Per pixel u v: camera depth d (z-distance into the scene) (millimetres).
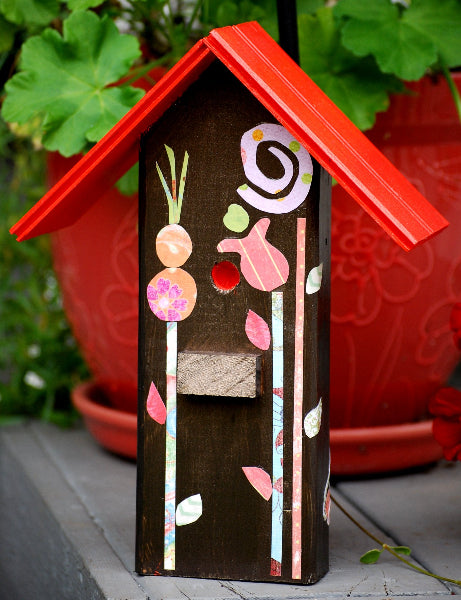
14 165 1408
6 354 1382
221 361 881
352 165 834
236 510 891
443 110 1068
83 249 1126
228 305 886
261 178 875
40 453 1206
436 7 1033
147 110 865
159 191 891
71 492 1087
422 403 1130
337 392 1102
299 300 875
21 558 1174
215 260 886
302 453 880
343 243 1066
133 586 886
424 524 991
